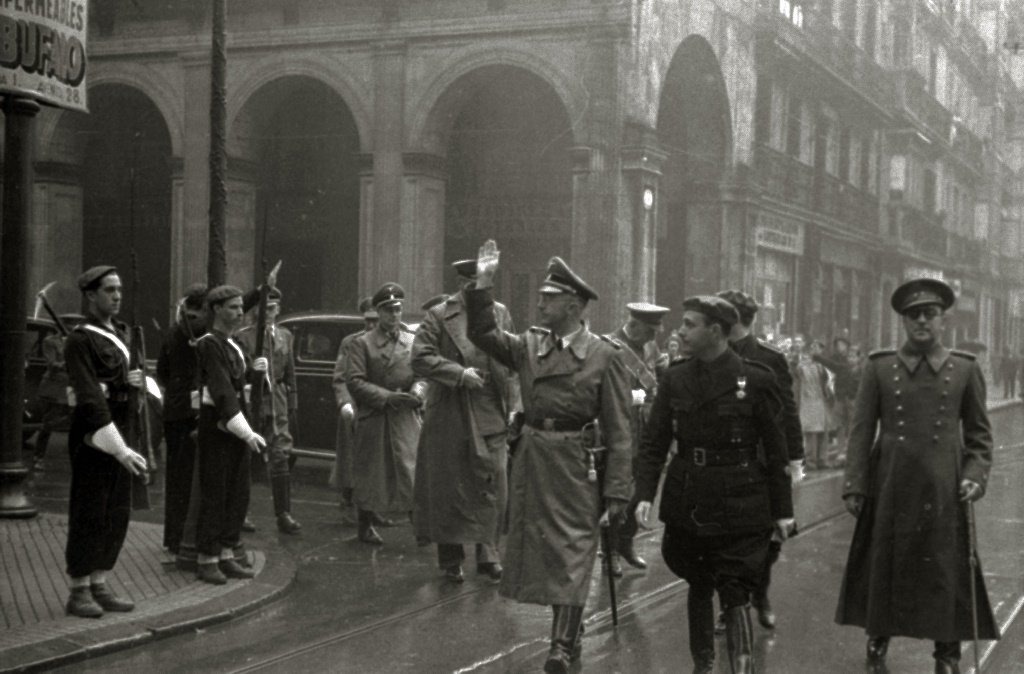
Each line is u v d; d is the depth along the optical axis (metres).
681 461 5.34
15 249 9.57
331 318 13.02
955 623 5.72
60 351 13.17
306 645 6.36
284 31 20.00
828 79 27.92
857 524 6.07
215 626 6.76
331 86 19.80
